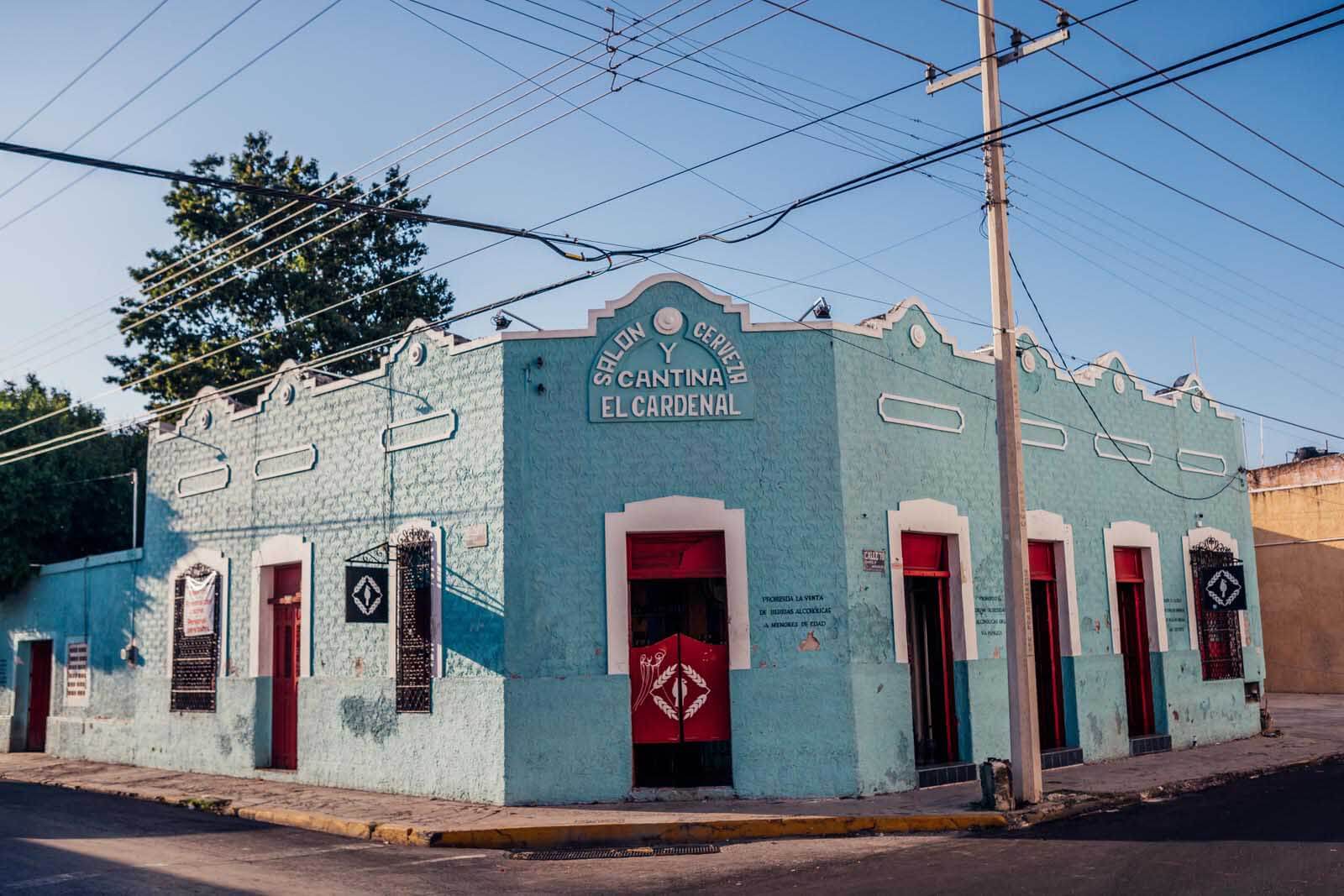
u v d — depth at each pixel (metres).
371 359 34.62
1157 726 20.61
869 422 16.14
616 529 15.40
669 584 15.73
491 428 15.85
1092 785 15.78
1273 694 31.70
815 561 15.37
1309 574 31.58
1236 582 21.22
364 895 10.05
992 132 11.83
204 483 20.83
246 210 34.25
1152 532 21.17
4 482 25.31
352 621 16.30
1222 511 23.25
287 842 13.21
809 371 15.77
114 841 13.13
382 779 16.67
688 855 12.09
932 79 15.22
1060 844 11.81
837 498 15.51
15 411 28.55
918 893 9.64
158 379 33.62
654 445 15.59
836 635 15.22
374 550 17.12
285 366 19.47
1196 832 12.28
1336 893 9.27
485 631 15.55
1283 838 11.77
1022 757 14.07
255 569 19.47
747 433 15.61
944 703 16.88
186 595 20.80
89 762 22.41
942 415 17.34
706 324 15.80
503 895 10.05
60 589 24.55
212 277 33.78
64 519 27.59
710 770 15.26
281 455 19.25
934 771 15.94
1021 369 18.97
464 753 15.56
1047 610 19.05
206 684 20.11
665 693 15.30
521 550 15.41
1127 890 9.53
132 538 29.83
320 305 33.53
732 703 15.05
